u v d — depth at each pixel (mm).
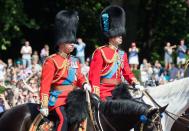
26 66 47656
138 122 18766
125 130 19125
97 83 21219
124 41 57625
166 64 52156
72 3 59812
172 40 66062
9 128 20156
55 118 19812
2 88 30203
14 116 20250
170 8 65375
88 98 19438
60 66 19719
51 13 60094
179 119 22438
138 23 64938
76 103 19391
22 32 58188
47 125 19641
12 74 38875
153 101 21062
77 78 20031
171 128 22656
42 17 59875
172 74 44594
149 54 64375
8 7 53531
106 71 21453
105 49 21578
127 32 57875
